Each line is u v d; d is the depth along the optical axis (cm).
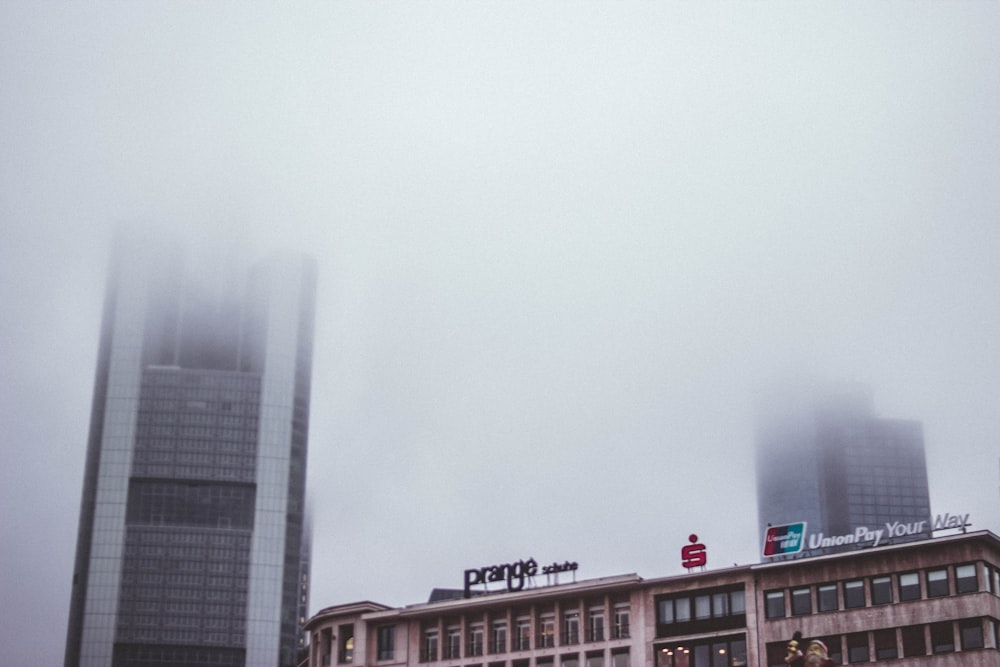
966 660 10981
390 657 14212
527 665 13350
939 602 11281
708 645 12312
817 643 6047
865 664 11431
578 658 13075
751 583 12288
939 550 11450
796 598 12019
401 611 14238
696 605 12556
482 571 14500
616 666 12812
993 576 11362
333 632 14750
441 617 14075
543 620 13488
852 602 11712
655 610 12781
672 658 12475
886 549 11700
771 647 11950
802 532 12350
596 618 13200
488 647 13675
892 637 11400
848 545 12238
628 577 13050
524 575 14212
